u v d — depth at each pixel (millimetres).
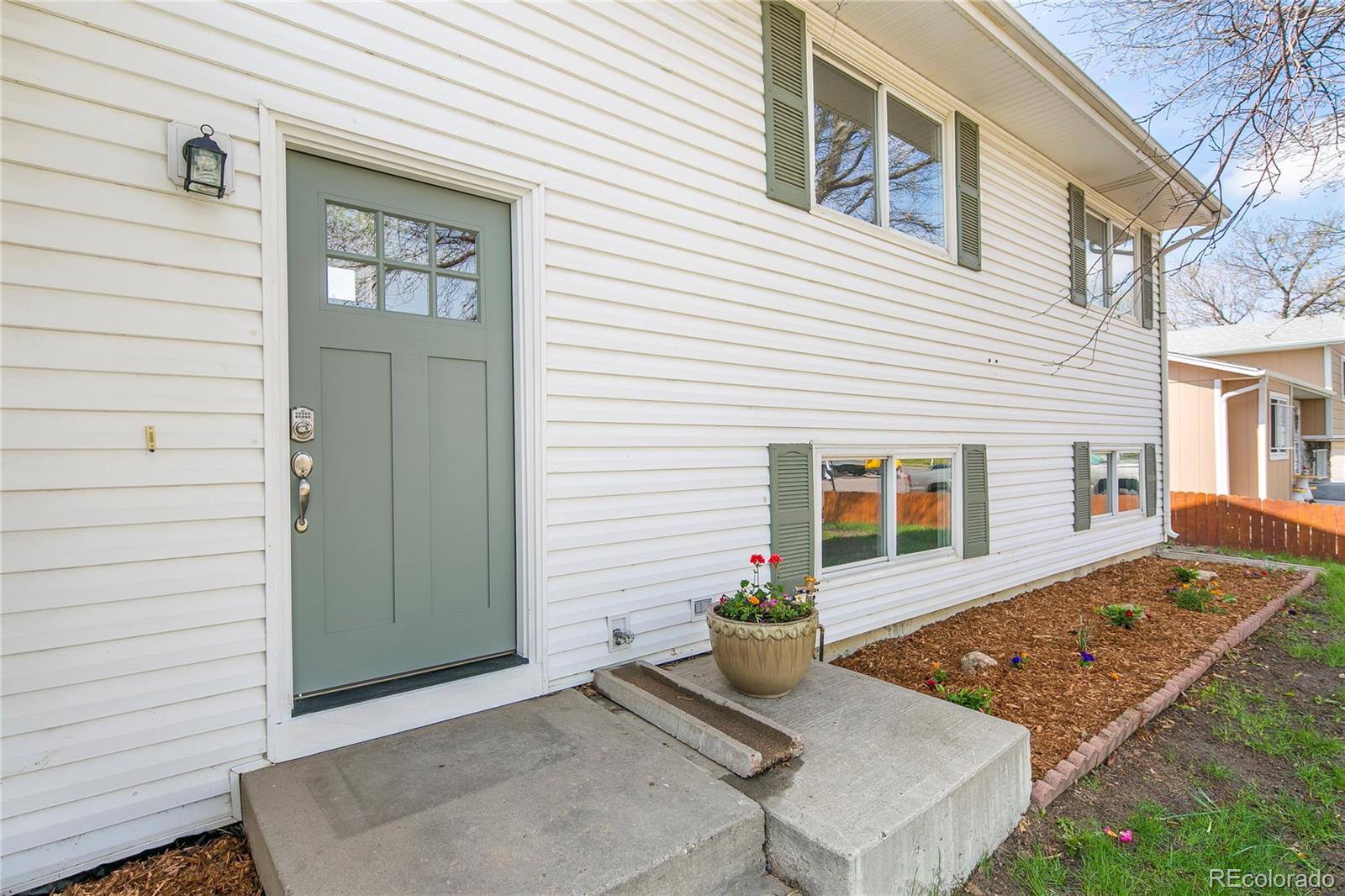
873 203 4480
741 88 3578
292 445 2205
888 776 2143
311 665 2268
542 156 2779
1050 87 4793
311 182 2266
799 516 3828
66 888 1771
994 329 5418
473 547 2672
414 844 1679
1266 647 4660
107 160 1854
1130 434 7621
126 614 1879
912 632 4594
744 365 3578
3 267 1724
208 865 1868
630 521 3094
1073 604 5465
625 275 3066
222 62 2033
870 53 4277
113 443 1860
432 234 2549
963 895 2082
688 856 1707
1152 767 2932
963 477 5043
